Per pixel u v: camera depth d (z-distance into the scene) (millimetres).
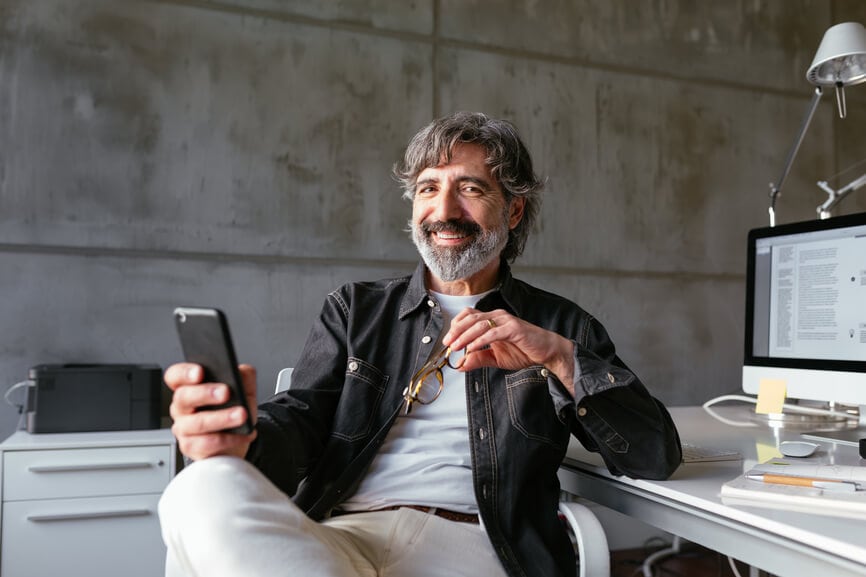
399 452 1324
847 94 3701
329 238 2807
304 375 1413
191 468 882
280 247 2740
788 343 1836
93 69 2535
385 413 1352
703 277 3379
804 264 1800
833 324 1710
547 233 3107
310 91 2807
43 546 2016
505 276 1492
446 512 1271
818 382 1740
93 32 2541
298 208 2770
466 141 1422
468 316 1136
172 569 887
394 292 1479
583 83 3215
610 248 3209
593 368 1149
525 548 1224
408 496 1273
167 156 2611
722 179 3434
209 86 2674
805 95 3639
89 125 2525
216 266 2660
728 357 3393
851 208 3674
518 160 1479
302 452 1295
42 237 2461
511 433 1308
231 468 875
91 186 2520
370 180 2875
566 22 3207
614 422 1175
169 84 2625
